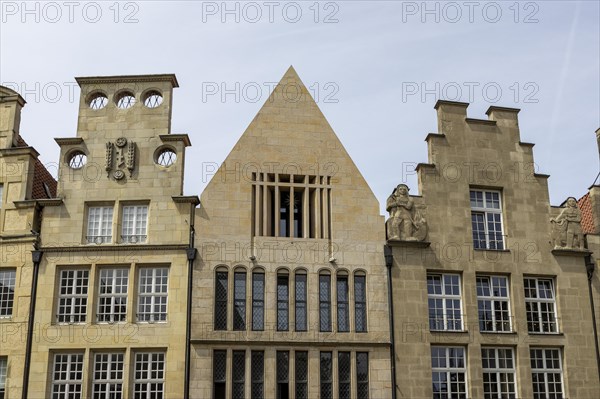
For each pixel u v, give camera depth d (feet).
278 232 106.83
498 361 106.52
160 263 104.12
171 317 101.45
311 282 104.73
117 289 104.12
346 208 108.78
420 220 109.60
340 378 101.71
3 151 109.70
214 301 102.37
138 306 102.94
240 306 103.24
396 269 106.83
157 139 109.91
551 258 111.96
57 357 101.30
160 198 106.83
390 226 108.68
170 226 105.60
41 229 106.01
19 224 106.42
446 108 116.78
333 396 100.22
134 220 106.93
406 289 106.01
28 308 102.42
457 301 108.17
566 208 114.83
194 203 106.63
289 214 108.68
